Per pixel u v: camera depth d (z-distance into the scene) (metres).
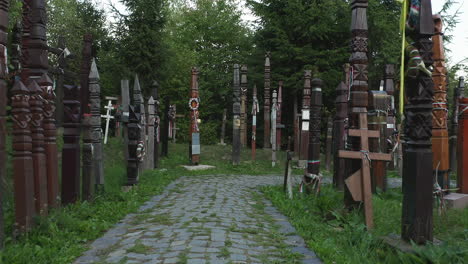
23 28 5.32
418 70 4.39
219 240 4.46
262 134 27.50
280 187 9.66
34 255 3.93
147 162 13.30
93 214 5.92
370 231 5.16
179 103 27.53
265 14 25.03
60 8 23.95
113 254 4.06
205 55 32.69
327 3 23.27
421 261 3.93
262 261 3.89
